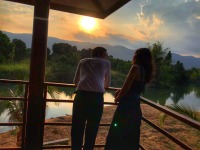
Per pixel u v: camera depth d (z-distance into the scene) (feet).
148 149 21.72
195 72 305.53
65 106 52.70
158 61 147.84
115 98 10.19
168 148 22.17
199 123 7.47
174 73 217.77
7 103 20.94
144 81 9.94
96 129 10.98
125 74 219.82
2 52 135.54
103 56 11.45
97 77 10.83
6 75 105.40
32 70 10.56
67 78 172.96
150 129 27.86
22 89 20.83
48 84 11.48
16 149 11.58
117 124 10.05
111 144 10.17
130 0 11.75
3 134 25.96
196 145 23.38
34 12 10.41
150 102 10.78
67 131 26.17
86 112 10.75
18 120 20.94
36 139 10.93
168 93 147.02
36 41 10.46
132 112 9.84
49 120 30.83
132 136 9.94
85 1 13.16
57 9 13.99
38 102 10.74
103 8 13.85
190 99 128.16
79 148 11.09
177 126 29.58
